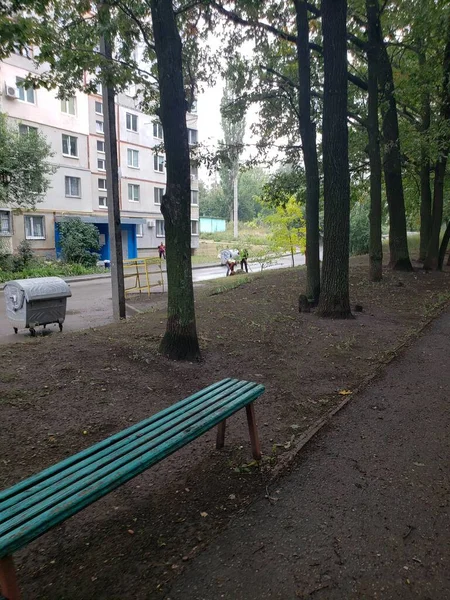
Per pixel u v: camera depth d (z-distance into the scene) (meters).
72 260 28.81
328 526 2.75
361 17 13.20
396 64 15.68
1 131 21.73
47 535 2.67
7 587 1.88
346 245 8.38
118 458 2.54
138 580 2.30
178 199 5.65
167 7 5.38
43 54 7.58
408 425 4.25
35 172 23.03
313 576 2.34
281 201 16.44
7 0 5.92
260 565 2.42
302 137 9.24
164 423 3.04
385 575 2.36
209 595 2.21
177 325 5.86
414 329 7.88
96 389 4.82
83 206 32.06
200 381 5.27
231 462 3.53
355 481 3.28
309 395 4.98
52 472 2.41
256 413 4.51
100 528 2.73
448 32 12.58
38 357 5.65
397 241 15.09
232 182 76.50
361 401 4.82
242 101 12.57
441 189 15.12
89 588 2.25
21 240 27.16
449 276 14.20
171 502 3.00
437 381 5.46
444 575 2.37
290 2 10.06
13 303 10.04
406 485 3.24
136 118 36.62
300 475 3.36
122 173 35.78
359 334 7.42
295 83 12.14
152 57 8.86
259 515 2.86
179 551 2.52
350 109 14.70
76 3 7.63
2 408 4.23
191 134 36.41
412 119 16.25
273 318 8.34
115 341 6.46
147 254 38.78
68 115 30.41
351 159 15.73
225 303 9.97
